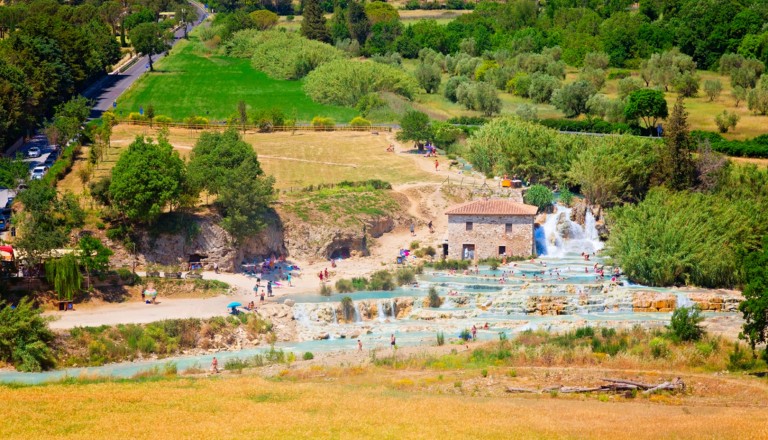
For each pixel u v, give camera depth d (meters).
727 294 154.00
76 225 154.00
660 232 162.12
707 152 193.25
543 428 84.44
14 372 117.00
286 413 89.50
